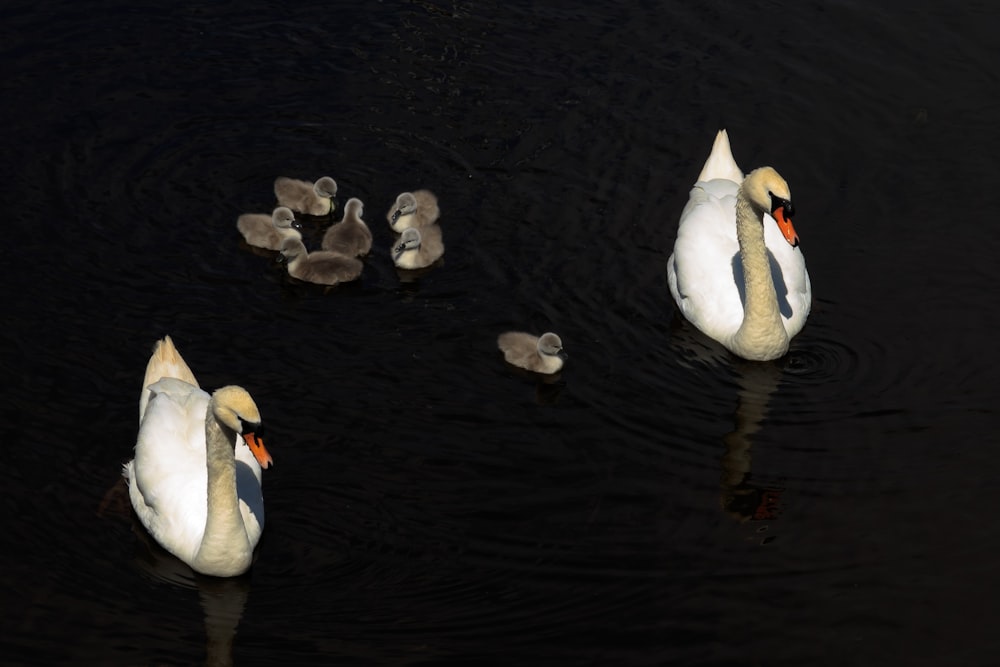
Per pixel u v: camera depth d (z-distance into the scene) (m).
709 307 18.73
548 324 18.80
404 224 20.25
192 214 20.52
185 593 14.50
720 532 15.34
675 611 14.29
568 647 13.82
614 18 24.64
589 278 19.62
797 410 17.33
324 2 24.75
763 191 17.44
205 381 17.41
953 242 20.14
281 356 17.98
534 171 21.44
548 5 24.95
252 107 22.45
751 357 18.23
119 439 16.36
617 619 14.19
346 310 19.00
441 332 18.62
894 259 19.91
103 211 20.28
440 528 15.37
